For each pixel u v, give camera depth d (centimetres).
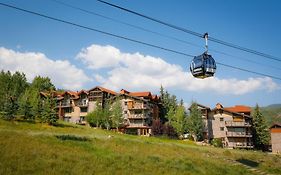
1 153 2544
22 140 3153
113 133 6581
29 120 6053
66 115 9900
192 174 2956
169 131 8350
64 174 2270
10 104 5778
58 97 10362
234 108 9819
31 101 7562
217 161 4119
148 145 4459
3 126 4838
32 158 2561
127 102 9206
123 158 3145
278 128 8512
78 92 10025
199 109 8925
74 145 3503
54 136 3794
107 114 8294
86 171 2434
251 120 9431
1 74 9300
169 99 11231
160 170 2873
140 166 2911
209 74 1762
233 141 9012
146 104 9169
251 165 4369
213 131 9212
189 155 4234
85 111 9588
